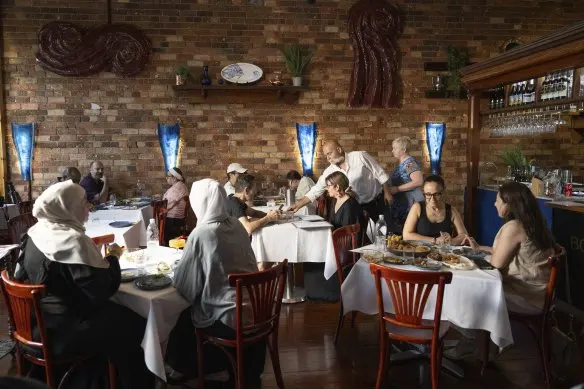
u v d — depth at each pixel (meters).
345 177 4.25
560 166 7.11
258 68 6.77
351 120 7.03
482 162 7.10
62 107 6.62
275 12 6.80
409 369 3.13
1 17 6.44
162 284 2.57
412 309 2.57
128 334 2.52
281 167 7.00
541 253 2.91
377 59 6.94
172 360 2.89
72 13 6.52
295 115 6.96
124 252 3.24
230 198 4.18
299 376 3.06
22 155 6.58
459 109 7.16
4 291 2.42
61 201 2.43
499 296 2.62
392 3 6.92
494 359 3.24
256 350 2.82
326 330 3.80
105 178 6.43
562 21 7.14
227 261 2.64
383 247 3.35
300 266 5.61
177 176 6.25
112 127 6.71
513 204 2.93
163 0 6.64
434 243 3.35
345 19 6.90
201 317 2.62
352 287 3.03
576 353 3.34
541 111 6.06
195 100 6.78
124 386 2.53
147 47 6.63
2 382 0.87
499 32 7.08
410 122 7.09
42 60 6.48
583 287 4.21
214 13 6.72
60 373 2.55
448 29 7.03
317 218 4.46
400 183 5.09
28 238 2.48
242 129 6.91
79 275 2.34
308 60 6.82
